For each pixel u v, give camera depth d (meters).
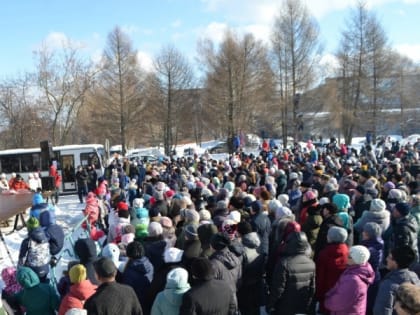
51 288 5.45
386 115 52.12
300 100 50.31
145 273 5.54
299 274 5.45
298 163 19.98
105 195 15.79
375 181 10.55
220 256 5.59
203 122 56.25
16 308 5.41
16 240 14.32
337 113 50.62
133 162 27.22
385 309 4.47
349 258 5.10
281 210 7.66
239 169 17.42
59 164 27.81
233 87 49.38
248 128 50.53
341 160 23.28
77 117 53.06
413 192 10.70
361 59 50.19
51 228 8.27
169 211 9.05
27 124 53.06
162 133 60.03
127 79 52.00
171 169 20.34
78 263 5.73
